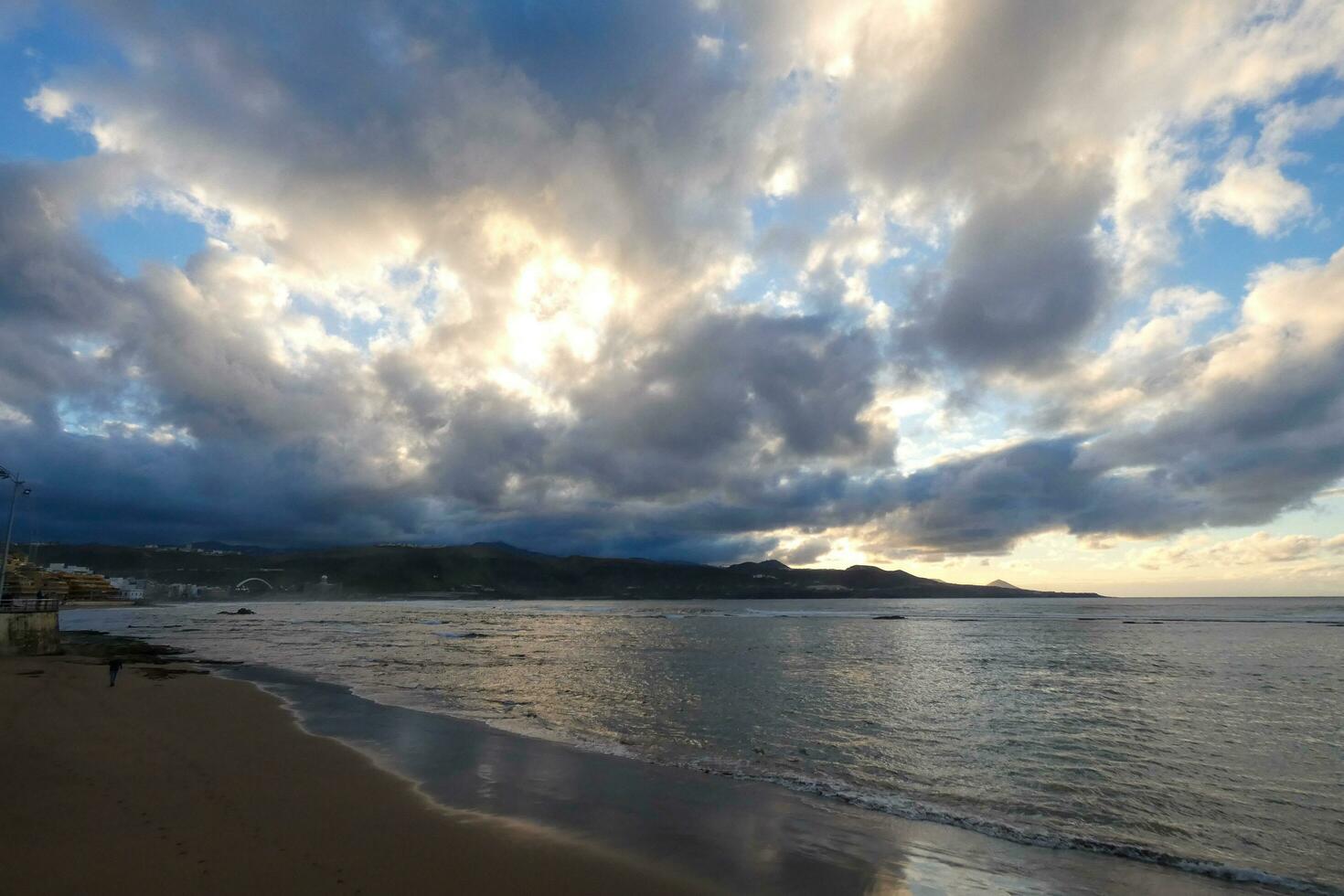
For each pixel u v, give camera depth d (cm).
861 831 1066
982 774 1525
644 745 1725
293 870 766
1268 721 2225
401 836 905
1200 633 7456
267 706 2061
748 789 1298
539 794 1170
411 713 2023
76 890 687
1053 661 4288
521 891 754
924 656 4594
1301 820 1228
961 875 896
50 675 2572
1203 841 1109
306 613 13825
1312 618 11075
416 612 15075
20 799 972
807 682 3156
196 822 910
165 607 15350
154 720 1700
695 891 791
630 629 8200
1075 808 1280
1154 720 2222
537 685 2956
